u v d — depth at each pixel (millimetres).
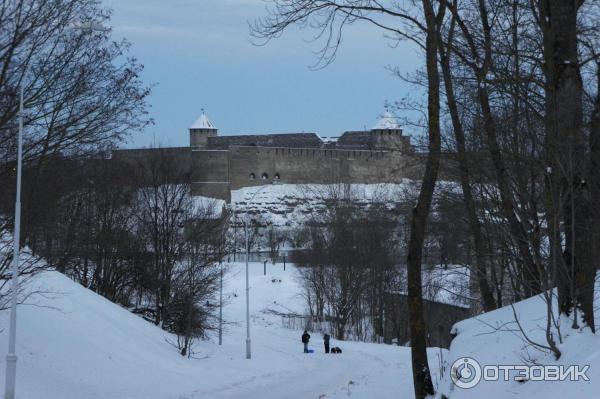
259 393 26250
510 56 17188
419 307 13914
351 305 65562
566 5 10961
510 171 15758
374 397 20906
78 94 21781
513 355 10609
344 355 45656
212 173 138000
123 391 22781
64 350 25016
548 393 8125
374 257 65875
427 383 13617
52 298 26281
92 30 21391
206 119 161750
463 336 13633
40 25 20562
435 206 25750
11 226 23531
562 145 10023
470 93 19406
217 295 76188
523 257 13836
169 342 36656
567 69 10797
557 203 9844
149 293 54188
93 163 43406
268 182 145375
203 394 24828
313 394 25672
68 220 47344
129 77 22609
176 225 50781
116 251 51094
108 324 31656
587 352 8922
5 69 20078
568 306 10312
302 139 156750
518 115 14898
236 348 46031
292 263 111062
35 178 24281
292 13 14797
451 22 18172
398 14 14922
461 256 26625
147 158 61469
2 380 19453
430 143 14078
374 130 136250
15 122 21328
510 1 18453
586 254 10008
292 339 59031
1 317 24688
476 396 9695
